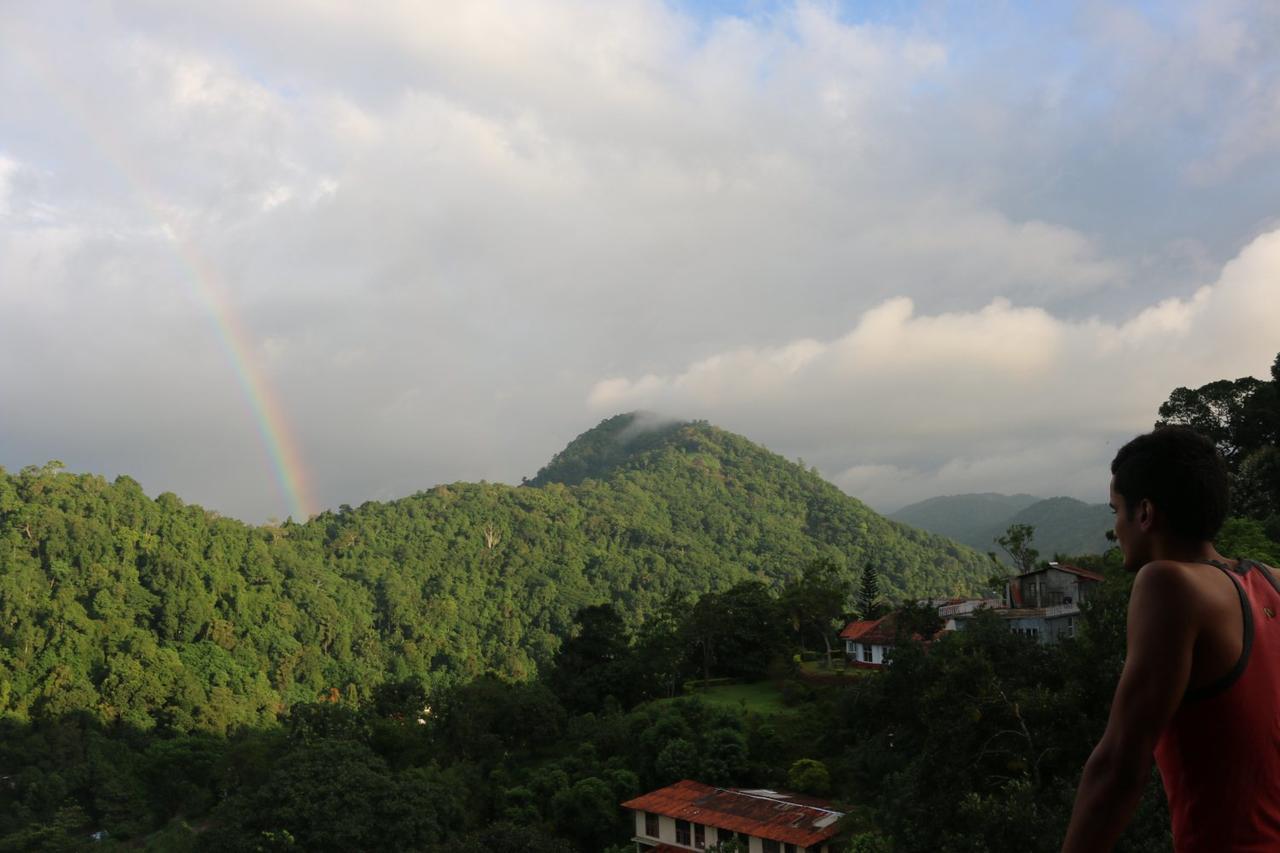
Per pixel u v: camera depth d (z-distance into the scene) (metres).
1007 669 24.77
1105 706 22.50
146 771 72.94
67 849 64.62
